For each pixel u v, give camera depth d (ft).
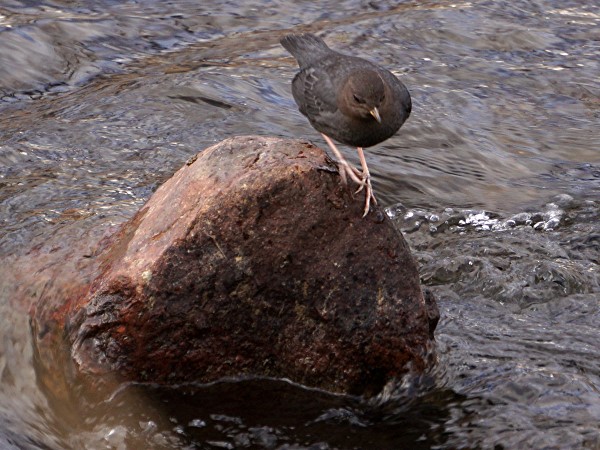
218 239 18.15
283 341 19.03
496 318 22.62
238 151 18.84
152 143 32.12
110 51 41.57
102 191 27.76
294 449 18.11
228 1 48.55
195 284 18.25
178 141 32.45
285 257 18.40
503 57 42.91
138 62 41.06
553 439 17.97
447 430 18.56
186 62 40.86
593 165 33.83
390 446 18.21
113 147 31.58
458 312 22.82
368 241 18.71
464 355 20.71
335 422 18.83
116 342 18.51
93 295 18.62
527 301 23.49
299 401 19.19
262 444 18.20
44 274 20.59
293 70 39.55
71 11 44.73
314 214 18.30
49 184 28.07
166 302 18.26
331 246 18.56
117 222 22.84
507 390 19.48
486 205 30.09
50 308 19.65
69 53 40.55
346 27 44.80
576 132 36.65
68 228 22.63
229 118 34.65
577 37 45.34
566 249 26.76
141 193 27.76
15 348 19.70
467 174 32.60
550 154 34.81
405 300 19.17
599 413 18.63
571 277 24.32
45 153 30.76
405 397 19.47
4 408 18.62
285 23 46.83
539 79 40.91
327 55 23.12
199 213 18.10
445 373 20.02
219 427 18.47
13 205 26.32
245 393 19.11
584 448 17.67
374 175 31.63
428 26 44.96
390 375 19.49
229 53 42.01
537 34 45.11
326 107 21.83
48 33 41.37
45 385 19.02
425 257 25.99
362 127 21.40
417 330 19.34
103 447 17.93
